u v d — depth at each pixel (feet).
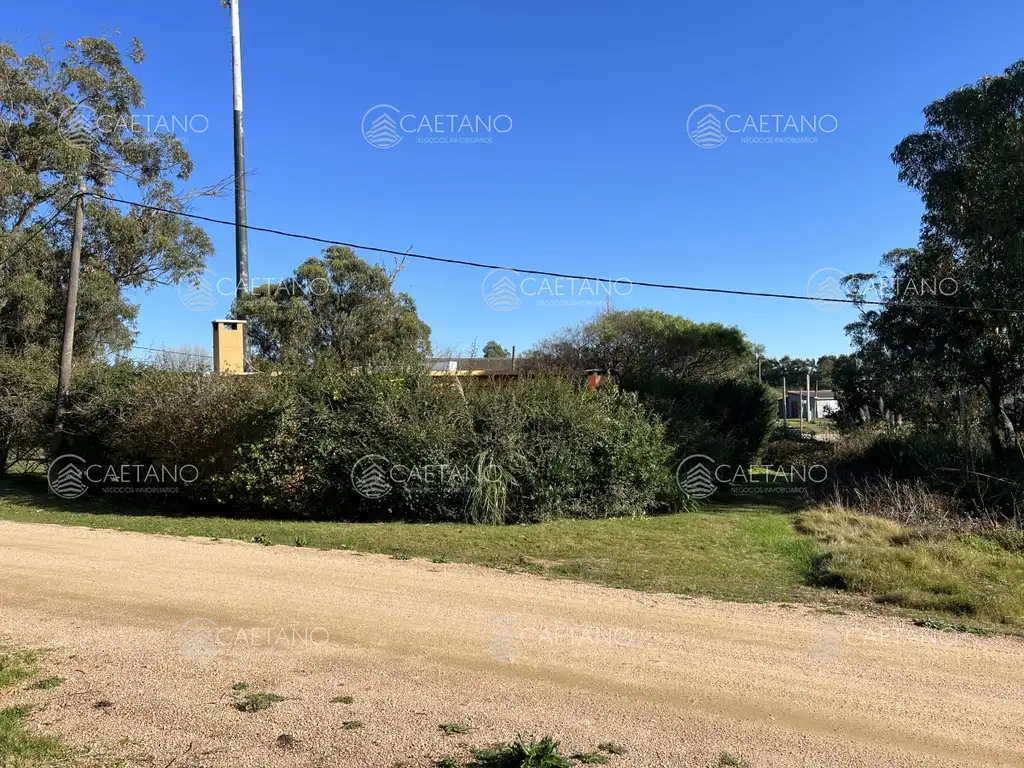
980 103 58.54
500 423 43.78
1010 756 12.16
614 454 45.83
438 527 39.09
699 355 116.47
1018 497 42.68
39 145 74.95
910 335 73.00
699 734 12.85
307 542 32.76
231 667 16.03
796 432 112.16
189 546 31.50
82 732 12.69
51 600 21.76
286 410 43.55
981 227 61.52
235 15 92.17
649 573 26.86
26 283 71.87
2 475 63.67
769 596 23.47
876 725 13.34
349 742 12.37
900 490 47.14
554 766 11.27
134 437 48.57
